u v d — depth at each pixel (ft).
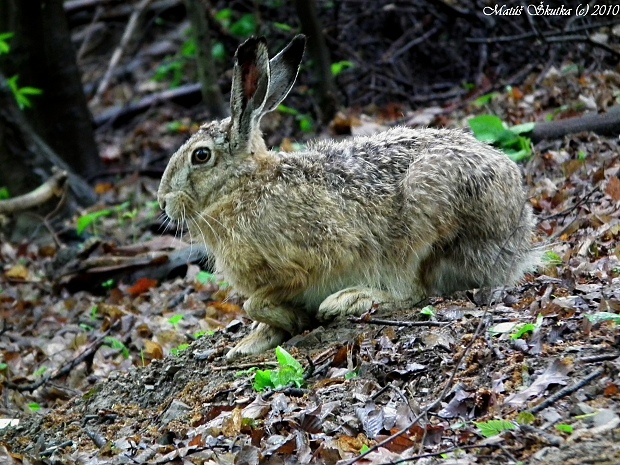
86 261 55.01
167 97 86.43
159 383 36.09
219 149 35.86
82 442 33.58
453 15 68.69
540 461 23.62
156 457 29.01
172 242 55.42
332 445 26.73
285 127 69.56
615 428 24.23
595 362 27.50
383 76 70.44
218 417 30.48
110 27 101.24
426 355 30.55
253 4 77.66
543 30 65.77
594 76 59.26
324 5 75.87
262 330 36.47
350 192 35.45
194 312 46.91
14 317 53.31
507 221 35.55
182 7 99.76
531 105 58.18
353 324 34.63
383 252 35.63
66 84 74.95
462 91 66.33
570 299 31.99
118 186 71.05
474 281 35.65
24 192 69.46
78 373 44.27
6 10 74.49
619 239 39.29
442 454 24.71
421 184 35.01
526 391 26.86
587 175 47.26
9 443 35.40
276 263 35.29
